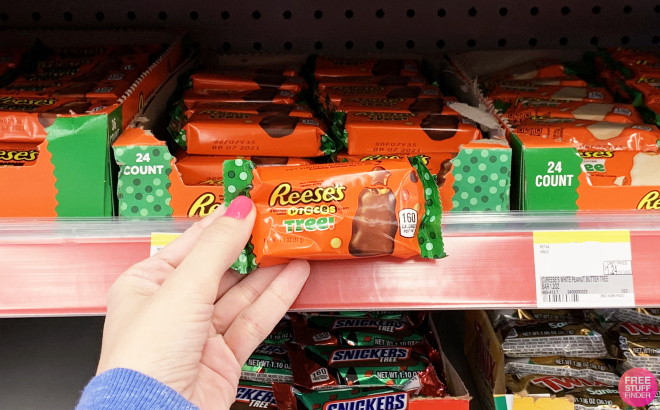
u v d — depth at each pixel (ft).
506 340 1.51
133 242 1.04
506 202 1.14
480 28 2.00
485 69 1.96
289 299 1.03
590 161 1.23
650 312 1.56
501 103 1.65
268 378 1.49
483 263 1.05
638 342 1.48
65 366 1.67
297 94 1.67
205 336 0.89
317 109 1.68
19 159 1.15
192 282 0.85
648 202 1.13
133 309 0.87
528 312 1.61
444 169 1.15
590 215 1.08
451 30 2.01
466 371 1.68
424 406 1.37
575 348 1.51
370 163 1.05
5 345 1.75
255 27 1.99
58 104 1.24
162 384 0.80
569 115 1.47
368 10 1.98
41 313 1.02
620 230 1.06
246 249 1.00
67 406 1.52
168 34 1.92
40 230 1.05
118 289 0.93
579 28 1.99
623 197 1.13
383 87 1.67
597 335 1.51
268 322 1.03
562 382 1.47
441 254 1.03
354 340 1.51
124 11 1.96
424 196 1.03
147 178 1.12
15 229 1.05
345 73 1.80
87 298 1.02
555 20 1.99
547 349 1.51
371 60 1.90
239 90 1.66
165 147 1.11
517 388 1.47
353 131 1.30
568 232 1.06
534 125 1.34
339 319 1.59
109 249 1.04
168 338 0.83
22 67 1.72
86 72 1.64
